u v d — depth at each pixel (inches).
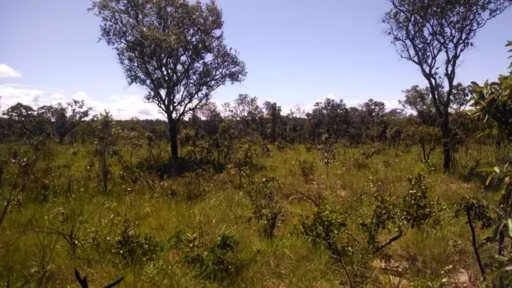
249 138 969.5
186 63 815.7
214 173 601.6
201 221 304.3
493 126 111.2
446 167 635.5
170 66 804.6
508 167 114.0
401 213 262.5
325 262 234.2
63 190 436.8
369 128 1402.6
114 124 568.1
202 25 813.2
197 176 526.6
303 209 353.4
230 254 238.1
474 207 197.2
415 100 1020.5
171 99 802.2
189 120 1024.9
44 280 199.6
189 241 246.2
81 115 1152.2
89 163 619.8
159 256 242.1
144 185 469.4
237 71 853.2
